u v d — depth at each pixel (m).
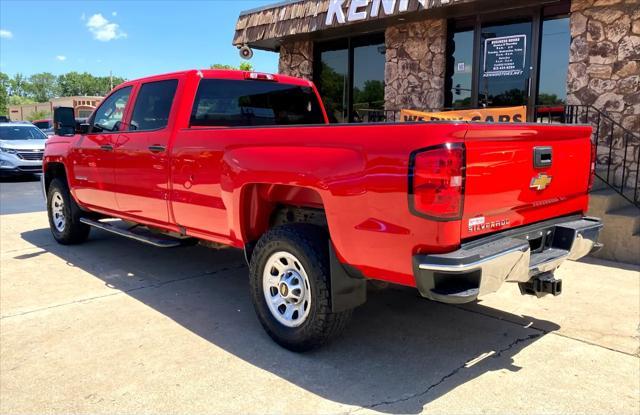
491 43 8.48
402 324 4.27
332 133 3.30
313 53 10.95
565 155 3.70
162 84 4.99
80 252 6.61
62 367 3.51
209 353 3.72
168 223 4.87
